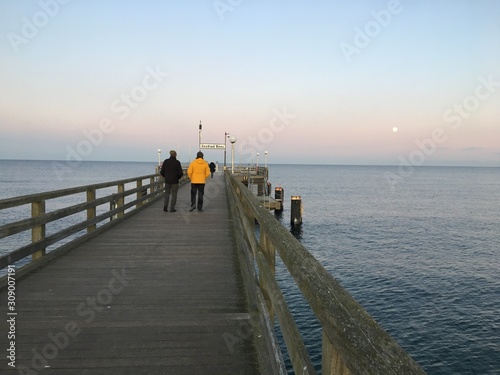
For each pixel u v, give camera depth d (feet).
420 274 62.13
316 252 78.79
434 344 38.75
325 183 370.53
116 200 32.83
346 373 3.83
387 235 99.71
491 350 37.50
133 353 9.91
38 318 12.18
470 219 131.64
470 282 57.98
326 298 4.23
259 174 134.31
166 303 13.66
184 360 9.55
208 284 15.93
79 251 21.88
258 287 11.67
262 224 10.13
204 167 40.47
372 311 46.75
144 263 19.31
